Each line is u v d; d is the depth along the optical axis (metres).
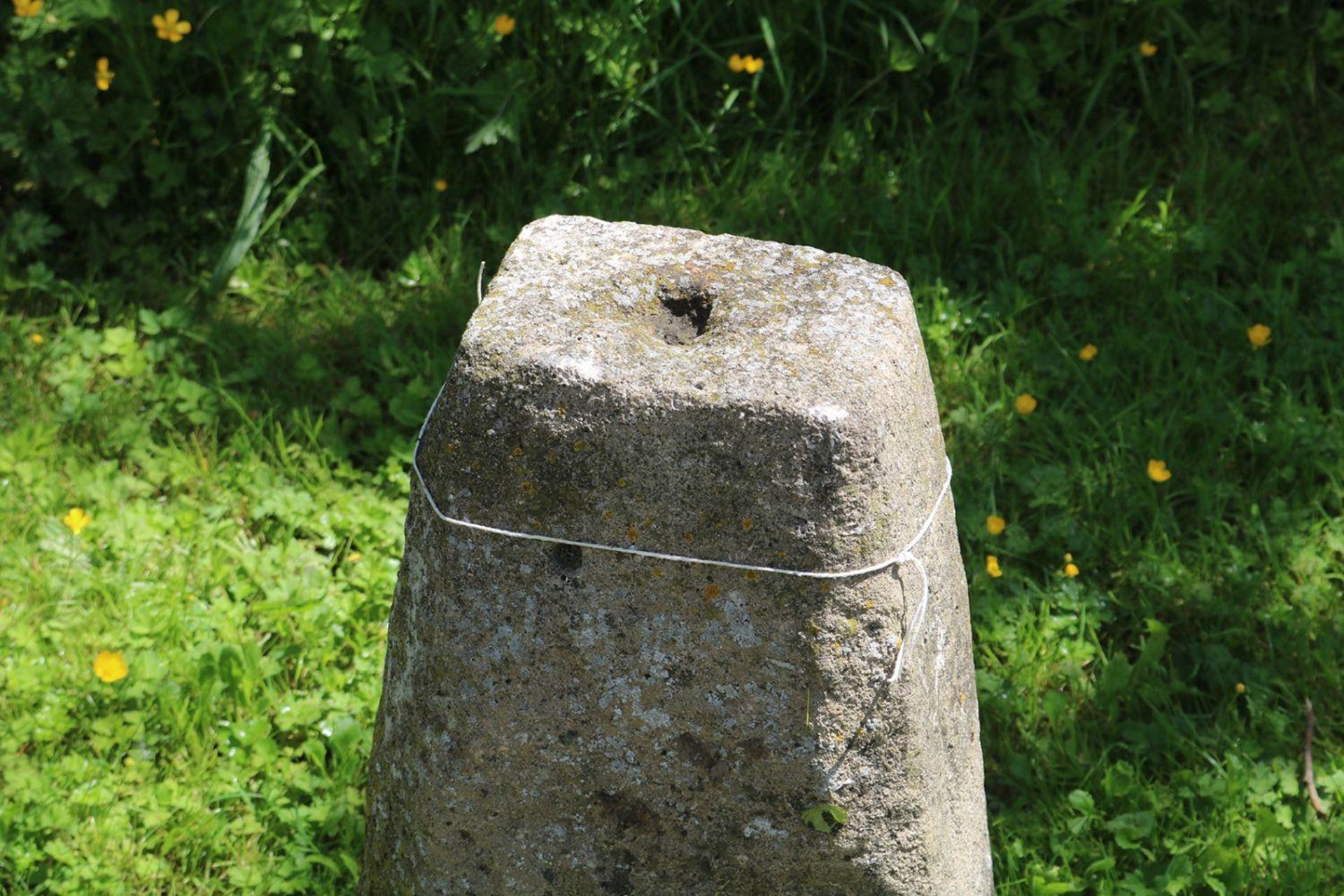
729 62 6.37
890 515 2.89
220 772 4.29
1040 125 6.63
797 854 3.16
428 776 3.20
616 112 6.39
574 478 2.86
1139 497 5.20
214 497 5.20
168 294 5.98
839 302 3.06
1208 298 5.88
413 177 6.32
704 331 3.07
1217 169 6.46
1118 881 4.19
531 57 6.21
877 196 6.28
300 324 5.89
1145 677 4.69
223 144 6.06
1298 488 5.27
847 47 6.62
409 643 3.18
